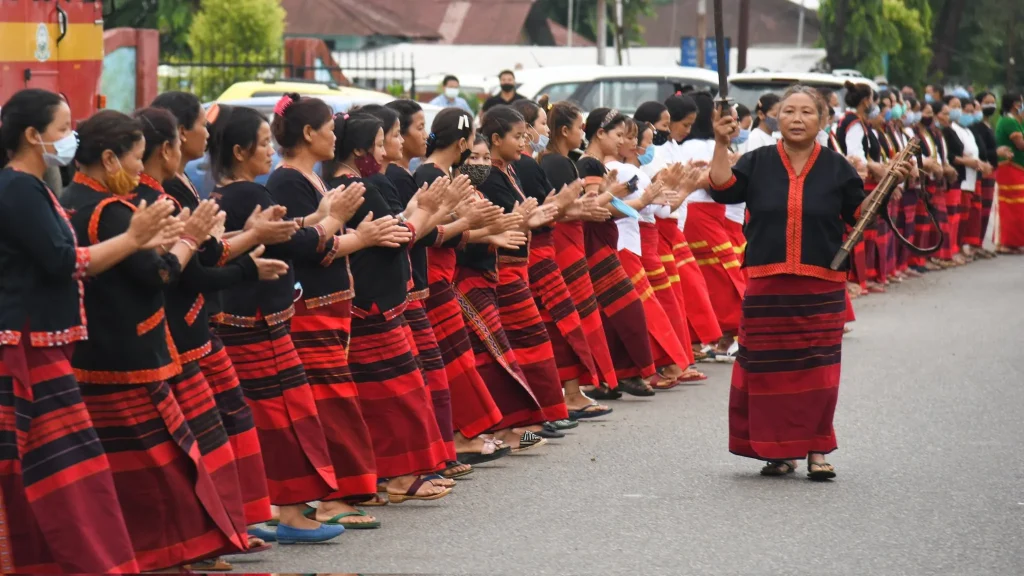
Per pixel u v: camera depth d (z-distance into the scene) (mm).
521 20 75938
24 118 7074
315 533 8789
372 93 22422
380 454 9711
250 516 8281
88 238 7371
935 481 10352
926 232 25531
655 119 15531
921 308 20781
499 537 8930
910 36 61938
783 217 10359
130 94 19891
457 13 75875
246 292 8586
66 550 6973
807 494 10000
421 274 10172
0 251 6992
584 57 63094
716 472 10742
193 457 7617
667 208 14586
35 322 6992
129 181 7465
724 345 16375
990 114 30000
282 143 9172
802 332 10367
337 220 8773
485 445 11109
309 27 66438
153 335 7500
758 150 10609
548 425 12305
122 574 7090
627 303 13617
